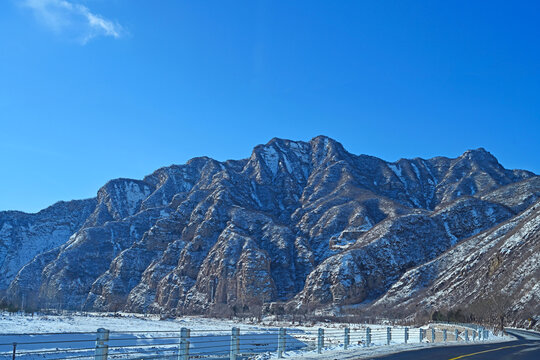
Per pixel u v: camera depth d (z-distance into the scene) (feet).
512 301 327.67
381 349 107.86
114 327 225.76
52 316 264.31
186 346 64.64
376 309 527.81
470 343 140.46
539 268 340.39
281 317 519.19
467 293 417.49
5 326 176.04
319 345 98.68
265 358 90.94
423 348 113.39
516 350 111.55
